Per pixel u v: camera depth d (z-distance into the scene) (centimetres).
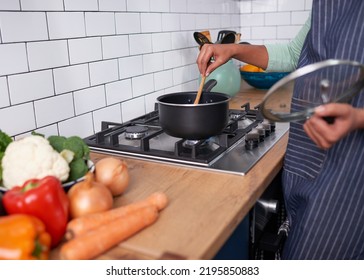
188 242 68
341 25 93
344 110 74
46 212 66
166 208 79
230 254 92
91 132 129
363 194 97
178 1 166
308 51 105
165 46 161
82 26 120
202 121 98
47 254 64
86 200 73
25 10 102
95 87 128
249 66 202
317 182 101
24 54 104
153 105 158
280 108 84
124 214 74
